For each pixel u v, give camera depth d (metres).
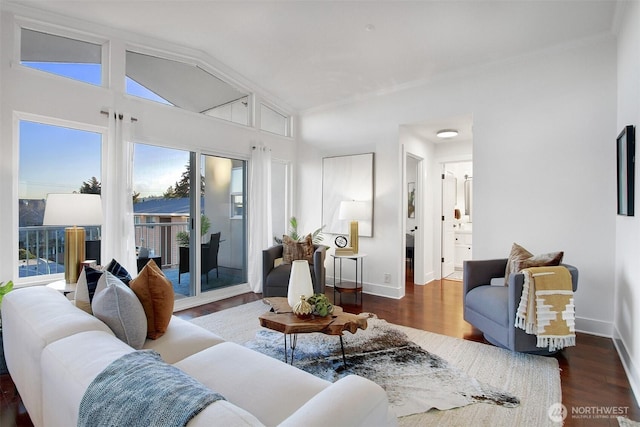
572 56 3.25
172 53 3.75
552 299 2.50
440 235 5.58
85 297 1.94
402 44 3.40
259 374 1.41
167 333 1.95
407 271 6.12
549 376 2.30
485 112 3.75
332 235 5.09
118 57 3.38
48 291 1.95
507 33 3.12
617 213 2.91
